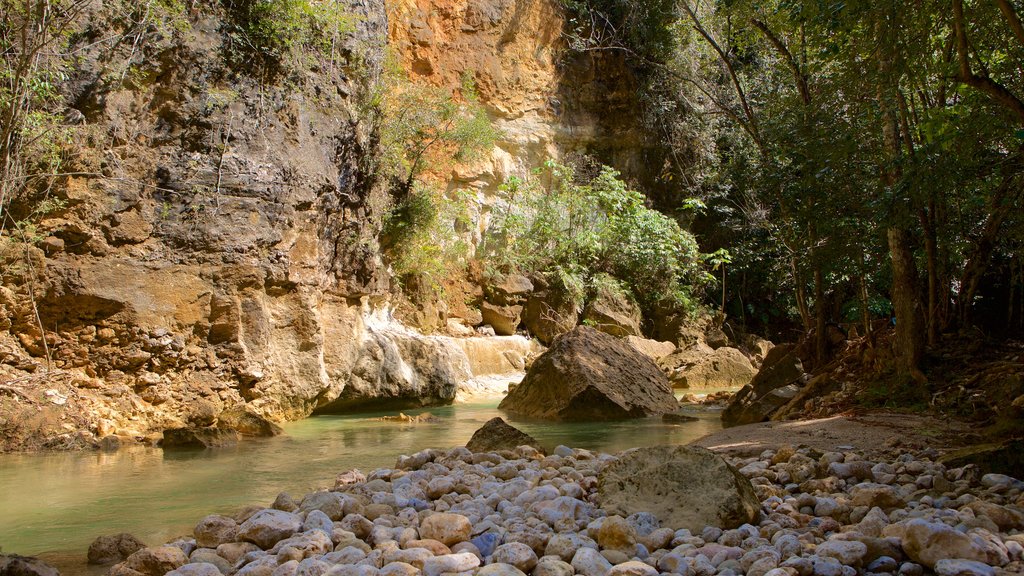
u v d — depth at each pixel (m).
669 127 22.58
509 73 20.62
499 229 19.61
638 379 11.59
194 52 9.88
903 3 6.09
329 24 11.86
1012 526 3.98
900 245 8.59
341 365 11.53
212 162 9.91
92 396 8.66
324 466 6.82
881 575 3.42
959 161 7.26
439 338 14.98
